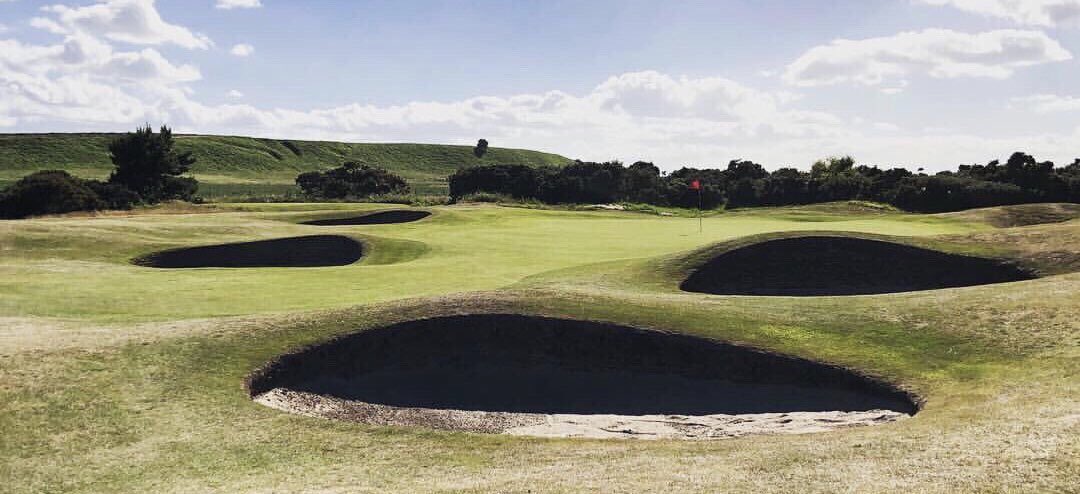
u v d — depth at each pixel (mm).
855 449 10039
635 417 15234
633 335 17281
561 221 51781
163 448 11750
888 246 28578
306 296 24094
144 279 27109
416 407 15883
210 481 10523
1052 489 7961
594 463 10648
